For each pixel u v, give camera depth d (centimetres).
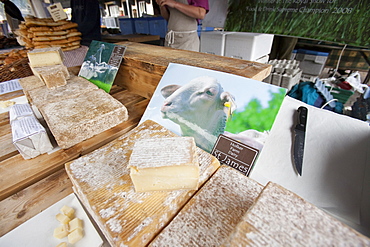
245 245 28
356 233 28
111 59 114
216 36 217
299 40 292
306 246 27
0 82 146
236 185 49
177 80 87
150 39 336
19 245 46
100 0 569
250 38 197
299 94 175
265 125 63
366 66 262
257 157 59
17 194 60
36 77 120
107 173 53
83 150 74
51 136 81
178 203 46
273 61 215
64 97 95
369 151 59
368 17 121
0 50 226
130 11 575
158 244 38
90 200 46
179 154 46
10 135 85
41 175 66
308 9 143
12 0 370
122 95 118
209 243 37
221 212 43
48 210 54
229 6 188
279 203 33
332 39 139
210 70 84
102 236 49
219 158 64
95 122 79
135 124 88
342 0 127
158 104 84
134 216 42
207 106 74
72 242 47
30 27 167
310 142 66
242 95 71
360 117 146
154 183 46
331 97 175
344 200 54
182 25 189
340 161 60
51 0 415
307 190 58
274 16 163
